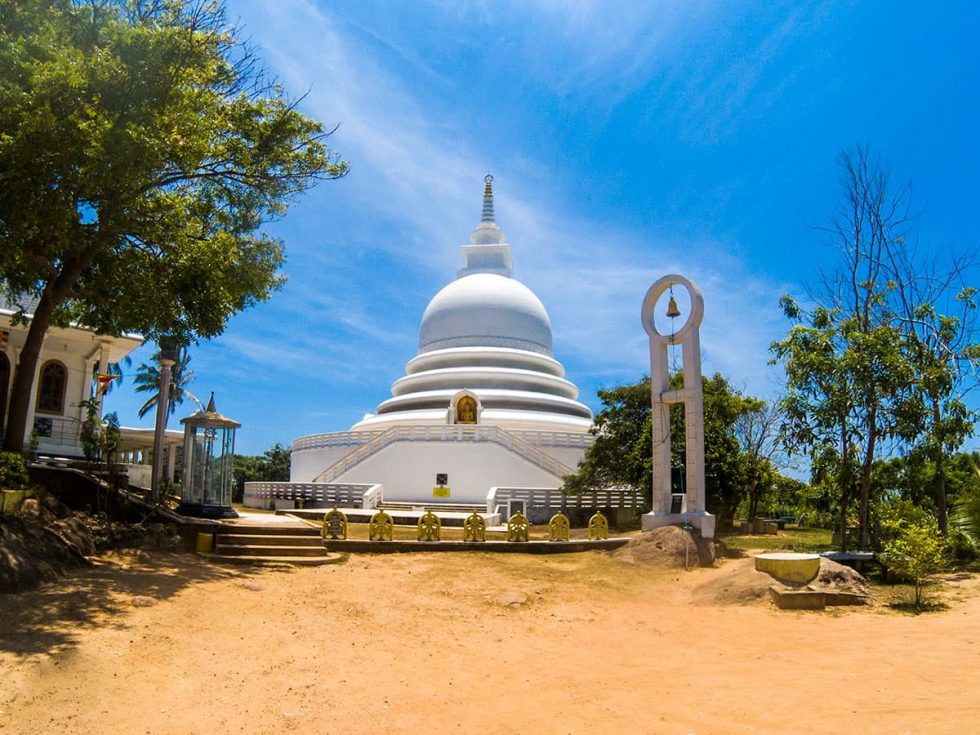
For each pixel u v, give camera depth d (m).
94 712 9.09
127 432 43.31
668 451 27.09
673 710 9.80
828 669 11.81
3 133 15.65
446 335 57.88
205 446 25.11
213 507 24.41
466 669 11.88
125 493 22.73
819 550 27.62
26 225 16.95
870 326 26.30
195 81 18.66
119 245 20.53
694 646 13.80
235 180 22.39
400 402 54.84
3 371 32.38
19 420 20.09
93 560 16.92
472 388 53.59
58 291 20.42
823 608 17.44
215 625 13.11
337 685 10.74
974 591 19.14
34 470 21.70
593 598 18.23
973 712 9.23
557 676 11.62
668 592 19.84
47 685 9.53
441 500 43.03
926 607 17.36
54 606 12.83
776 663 12.36
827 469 26.14
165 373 24.56
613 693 10.66
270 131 21.67
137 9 19.70
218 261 19.72
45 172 15.89
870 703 9.81
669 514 26.31
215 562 18.77
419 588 17.64
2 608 12.28
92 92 16.52
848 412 24.34
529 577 19.72
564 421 51.44
